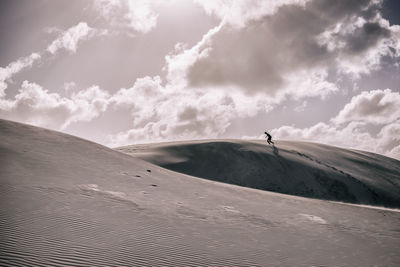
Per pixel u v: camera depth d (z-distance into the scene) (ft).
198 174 120.67
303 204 57.67
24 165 42.60
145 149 150.00
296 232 34.60
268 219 39.27
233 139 186.60
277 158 141.69
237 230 31.81
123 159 66.33
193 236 27.45
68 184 37.86
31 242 20.44
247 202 49.88
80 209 29.32
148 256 21.39
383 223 48.57
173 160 131.95
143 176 54.39
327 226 40.16
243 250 25.79
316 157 157.17
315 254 27.53
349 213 54.54
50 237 21.83
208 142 164.25
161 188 47.85
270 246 28.04
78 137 75.61
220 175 121.80
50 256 18.84
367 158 186.80
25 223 23.53
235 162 133.80
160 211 34.04
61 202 30.32
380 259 28.58
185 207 38.32
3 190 30.42
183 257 22.26
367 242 34.53
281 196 67.26
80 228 24.58
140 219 29.73
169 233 27.14
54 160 49.44
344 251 29.66
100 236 23.71
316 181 126.82
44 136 65.46
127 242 23.38
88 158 57.67
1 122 67.51
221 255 23.88
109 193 37.70
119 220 28.30
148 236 25.50
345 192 122.31
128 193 39.91
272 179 122.52
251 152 145.38
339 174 137.28
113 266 18.86
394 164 189.47
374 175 150.71
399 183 147.23
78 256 19.49
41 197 30.60
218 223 33.37
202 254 23.45
